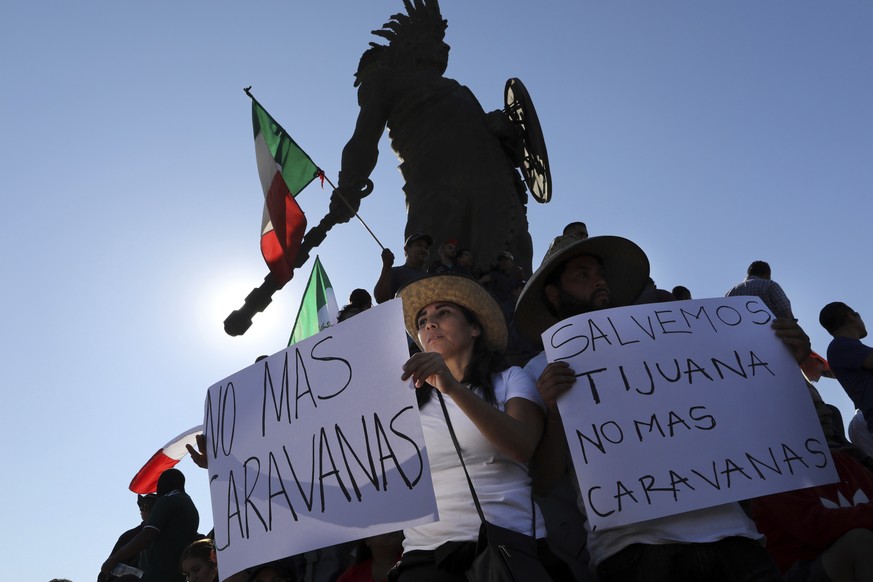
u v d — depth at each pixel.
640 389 4.41
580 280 5.20
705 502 4.17
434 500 4.06
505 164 13.69
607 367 4.45
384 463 4.22
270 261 9.04
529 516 4.21
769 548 5.68
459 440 4.32
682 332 4.57
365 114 13.99
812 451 4.38
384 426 4.28
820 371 8.90
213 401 4.93
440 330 4.79
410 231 13.36
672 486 4.21
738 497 4.20
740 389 4.46
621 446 4.29
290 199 8.95
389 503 4.15
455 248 12.31
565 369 4.43
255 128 9.25
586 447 4.30
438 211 13.19
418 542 4.26
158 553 8.31
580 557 6.20
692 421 4.35
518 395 4.52
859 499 5.54
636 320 4.58
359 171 13.54
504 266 12.80
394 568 4.34
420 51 14.70
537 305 5.31
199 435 5.09
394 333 4.42
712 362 4.52
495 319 4.88
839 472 5.67
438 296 4.94
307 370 4.61
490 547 3.98
